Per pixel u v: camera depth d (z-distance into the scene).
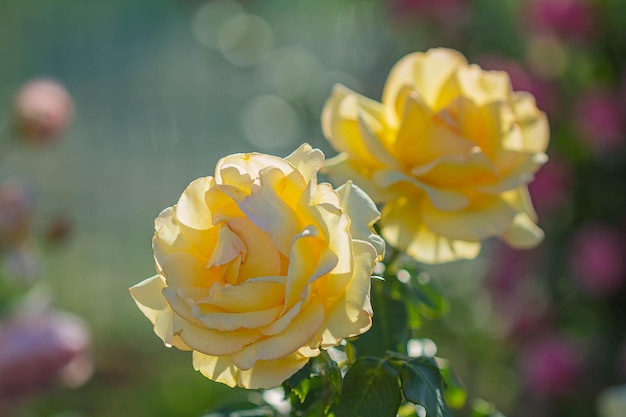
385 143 1.64
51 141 3.72
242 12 8.08
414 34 5.09
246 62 8.02
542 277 4.35
